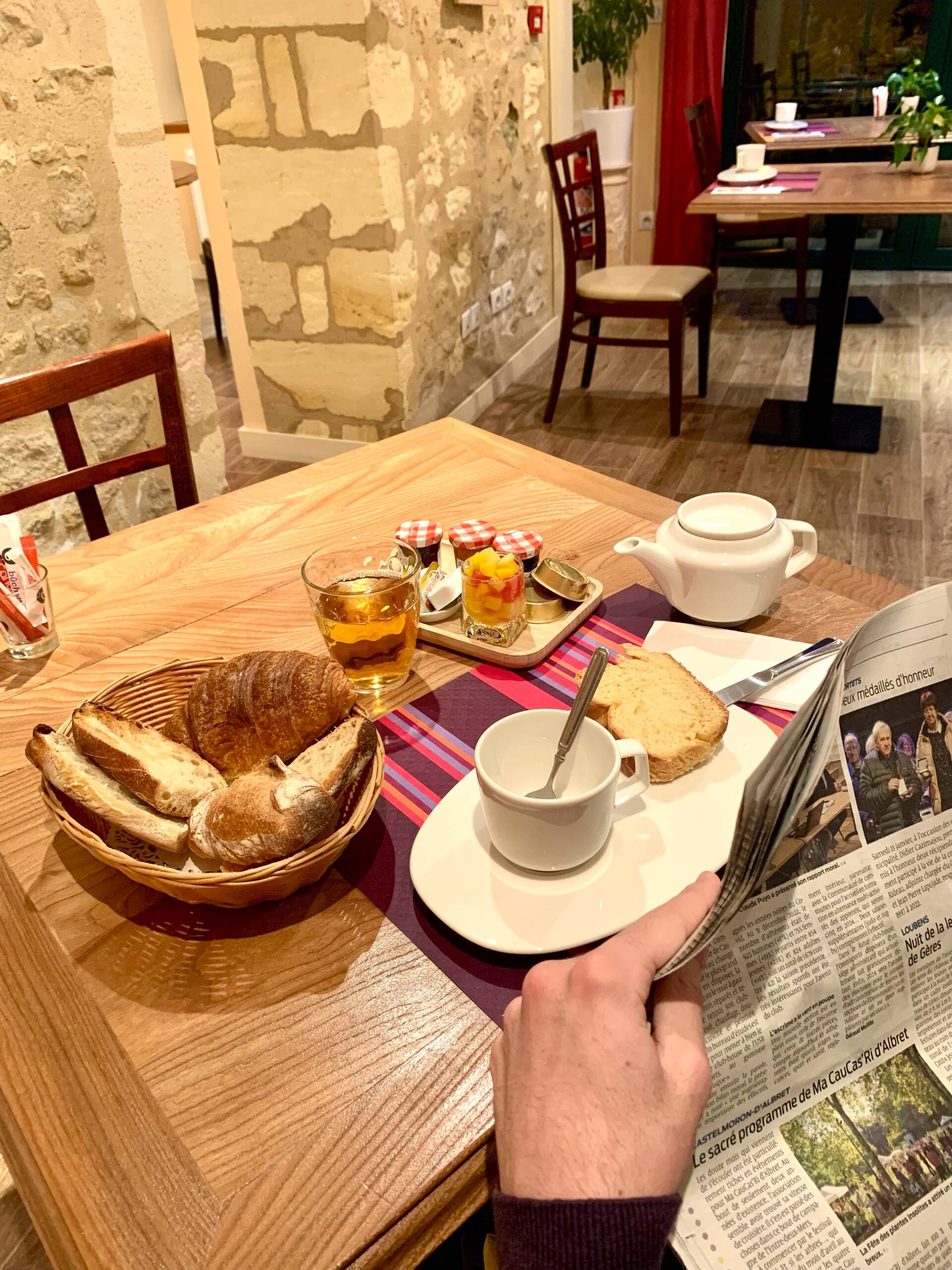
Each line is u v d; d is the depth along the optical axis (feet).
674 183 16.39
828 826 1.73
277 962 2.01
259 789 2.04
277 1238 1.51
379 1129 1.66
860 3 15.42
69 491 4.37
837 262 10.21
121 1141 1.67
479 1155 1.64
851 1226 1.56
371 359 9.98
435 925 2.08
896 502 9.50
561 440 11.48
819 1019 1.69
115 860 1.99
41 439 6.32
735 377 13.11
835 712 1.48
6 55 5.51
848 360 13.35
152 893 2.21
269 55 8.61
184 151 16.58
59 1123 1.71
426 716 2.74
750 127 13.79
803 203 9.12
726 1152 1.59
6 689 2.97
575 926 1.96
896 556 8.53
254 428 11.27
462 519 3.82
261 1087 1.75
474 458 4.42
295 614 3.28
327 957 2.01
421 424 10.71
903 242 17.21
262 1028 1.86
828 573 3.34
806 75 16.31
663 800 2.31
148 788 2.15
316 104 8.71
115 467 4.50
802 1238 1.54
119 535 3.91
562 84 13.38
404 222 9.50
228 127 9.20
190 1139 1.66
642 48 15.76
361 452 4.57
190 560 3.68
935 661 1.75
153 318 7.08
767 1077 1.64
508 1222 1.36
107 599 3.45
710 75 15.43
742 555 2.82
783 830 1.35
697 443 11.17
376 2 8.28
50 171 5.97
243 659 2.38
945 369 12.76
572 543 3.60
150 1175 1.61
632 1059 1.44
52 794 2.20
